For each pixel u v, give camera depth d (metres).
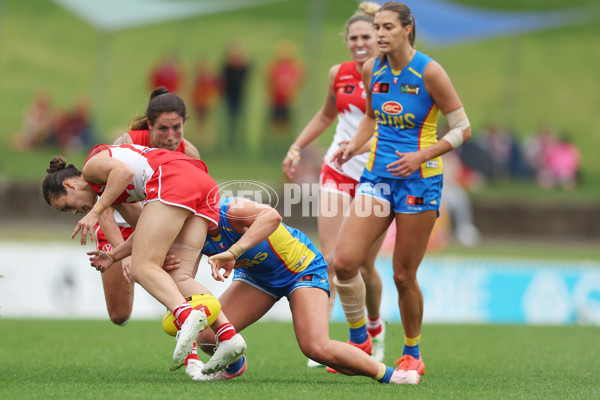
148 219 17.77
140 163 18.31
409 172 20.20
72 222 64.19
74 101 86.94
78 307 40.12
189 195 17.88
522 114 92.06
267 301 19.81
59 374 20.56
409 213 20.70
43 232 58.19
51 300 39.97
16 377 19.80
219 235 19.14
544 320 42.84
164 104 19.62
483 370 22.94
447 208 64.50
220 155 71.31
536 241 66.94
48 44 99.25
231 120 71.88
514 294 42.81
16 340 28.66
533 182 72.56
